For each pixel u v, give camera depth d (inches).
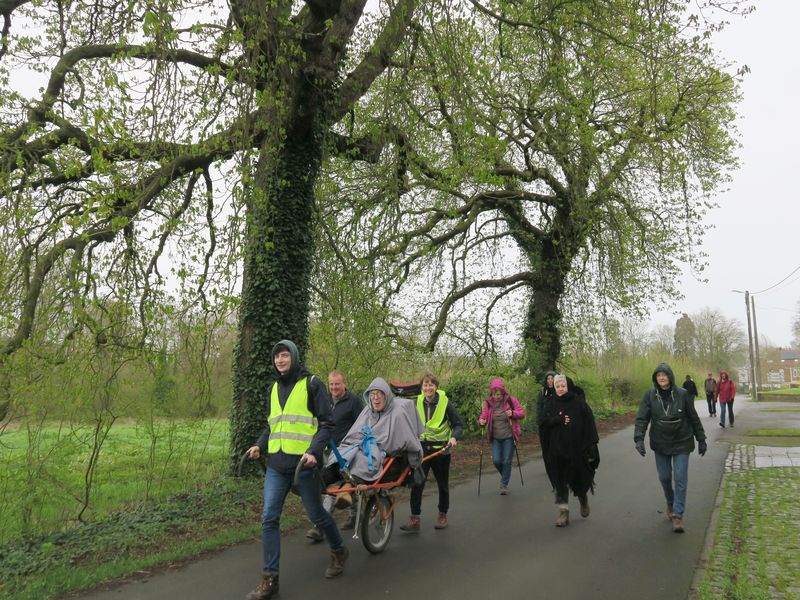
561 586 196.5
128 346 303.0
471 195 671.1
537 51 450.0
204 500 307.0
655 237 696.4
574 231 706.2
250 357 382.6
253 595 185.3
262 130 376.5
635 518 291.3
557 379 291.7
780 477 390.3
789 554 223.3
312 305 459.5
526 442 643.5
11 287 311.6
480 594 189.6
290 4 379.6
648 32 420.8
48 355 285.4
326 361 475.5
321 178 438.0
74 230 304.0
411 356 589.3
